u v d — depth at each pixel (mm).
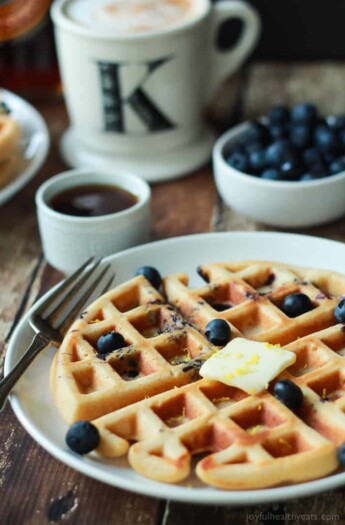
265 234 656
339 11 956
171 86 745
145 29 728
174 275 630
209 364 552
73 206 684
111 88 739
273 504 520
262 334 581
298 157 718
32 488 529
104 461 521
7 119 750
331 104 858
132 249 647
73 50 732
